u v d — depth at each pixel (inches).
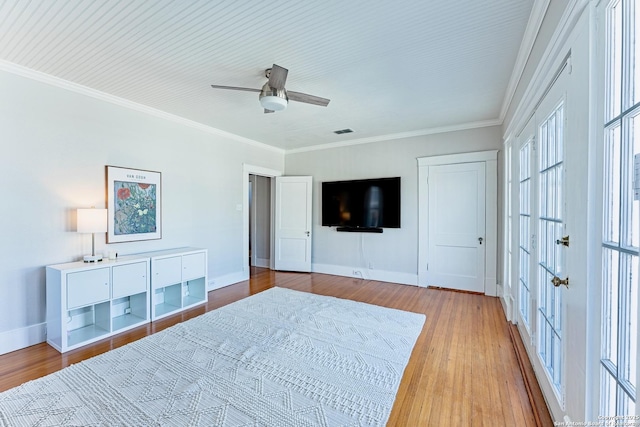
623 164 37.5
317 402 71.3
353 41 85.0
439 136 175.8
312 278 204.4
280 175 230.2
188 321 123.8
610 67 40.6
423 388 78.0
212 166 174.6
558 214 64.4
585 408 45.5
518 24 77.2
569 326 53.6
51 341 102.6
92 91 118.5
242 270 196.1
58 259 110.2
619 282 38.2
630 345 35.8
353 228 201.2
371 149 198.7
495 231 160.4
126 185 130.8
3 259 97.7
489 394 75.5
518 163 109.8
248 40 85.0
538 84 73.6
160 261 128.9
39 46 87.5
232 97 126.8
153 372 83.7
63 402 70.3
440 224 176.1
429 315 131.6
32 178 103.7
